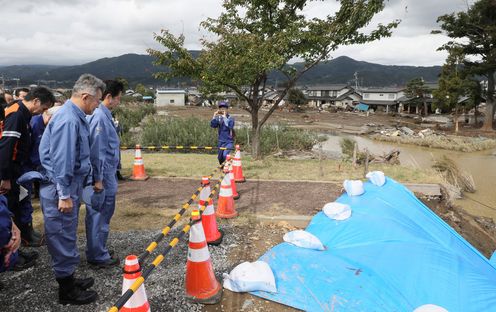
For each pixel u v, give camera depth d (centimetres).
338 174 983
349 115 5878
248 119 4269
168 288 400
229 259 479
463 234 784
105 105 423
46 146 345
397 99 6831
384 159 1497
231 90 1162
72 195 354
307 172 1002
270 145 1795
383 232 557
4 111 470
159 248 497
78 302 363
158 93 8081
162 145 1734
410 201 724
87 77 354
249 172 988
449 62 4284
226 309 372
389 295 413
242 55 1006
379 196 707
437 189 912
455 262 512
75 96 353
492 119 4016
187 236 541
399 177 981
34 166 482
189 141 1727
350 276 438
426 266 484
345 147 2005
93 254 427
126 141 1783
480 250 755
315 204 705
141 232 550
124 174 938
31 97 453
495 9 3656
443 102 4197
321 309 381
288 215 639
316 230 578
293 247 502
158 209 658
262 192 789
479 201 1157
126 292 251
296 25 1019
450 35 4012
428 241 560
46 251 479
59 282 358
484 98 4106
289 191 799
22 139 451
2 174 425
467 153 2491
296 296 397
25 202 476
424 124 4566
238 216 630
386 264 472
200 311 367
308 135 2106
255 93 1164
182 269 442
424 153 2453
